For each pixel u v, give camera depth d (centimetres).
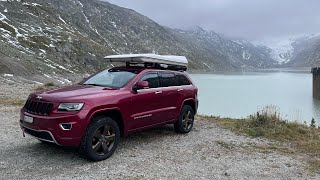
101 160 682
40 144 791
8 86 2664
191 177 614
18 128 973
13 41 10900
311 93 7238
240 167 682
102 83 788
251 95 6262
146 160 700
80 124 630
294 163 717
